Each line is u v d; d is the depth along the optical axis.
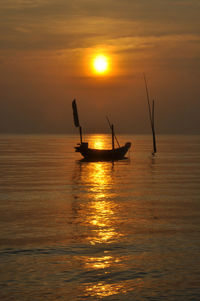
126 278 20.22
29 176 71.38
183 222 32.56
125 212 36.97
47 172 79.38
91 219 33.81
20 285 19.36
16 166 94.88
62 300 17.81
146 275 20.59
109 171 81.44
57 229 30.09
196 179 65.88
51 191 51.56
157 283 19.62
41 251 24.52
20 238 27.52
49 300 17.81
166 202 42.69
